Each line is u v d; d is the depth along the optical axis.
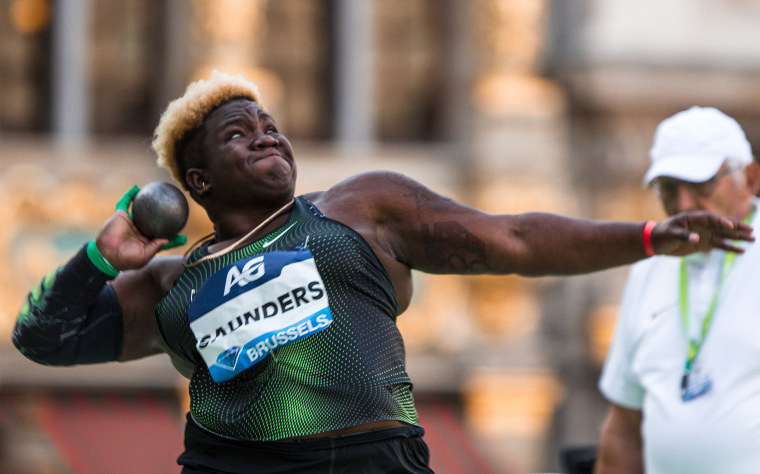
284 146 11.70
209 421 10.97
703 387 14.80
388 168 51.22
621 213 52.19
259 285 10.91
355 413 10.70
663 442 15.09
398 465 10.83
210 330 11.04
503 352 50.25
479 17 51.81
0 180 47.72
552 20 52.06
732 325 14.78
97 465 44.59
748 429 14.47
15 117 48.91
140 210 11.80
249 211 11.61
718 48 52.59
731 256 15.02
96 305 12.28
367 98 51.84
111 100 49.94
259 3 50.38
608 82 51.59
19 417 46.78
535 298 50.78
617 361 16.41
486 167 50.78
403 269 11.73
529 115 51.31
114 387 48.06
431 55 52.50
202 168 11.80
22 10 49.31
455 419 49.84
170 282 12.11
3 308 47.19
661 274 15.77
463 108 51.88
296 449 10.70
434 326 49.94
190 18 49.75
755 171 15.70
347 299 10.92
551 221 11.73
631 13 52.12
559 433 50.66
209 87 11.78
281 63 51.56
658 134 15.99
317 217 11.30
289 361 10.77
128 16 50.09
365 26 51.94
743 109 52.78
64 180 48.22
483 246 11.59
